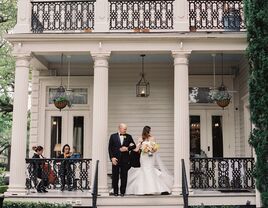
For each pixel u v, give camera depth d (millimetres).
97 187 10539
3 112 20938
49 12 12391
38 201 10547
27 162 11617
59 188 12336
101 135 11367
